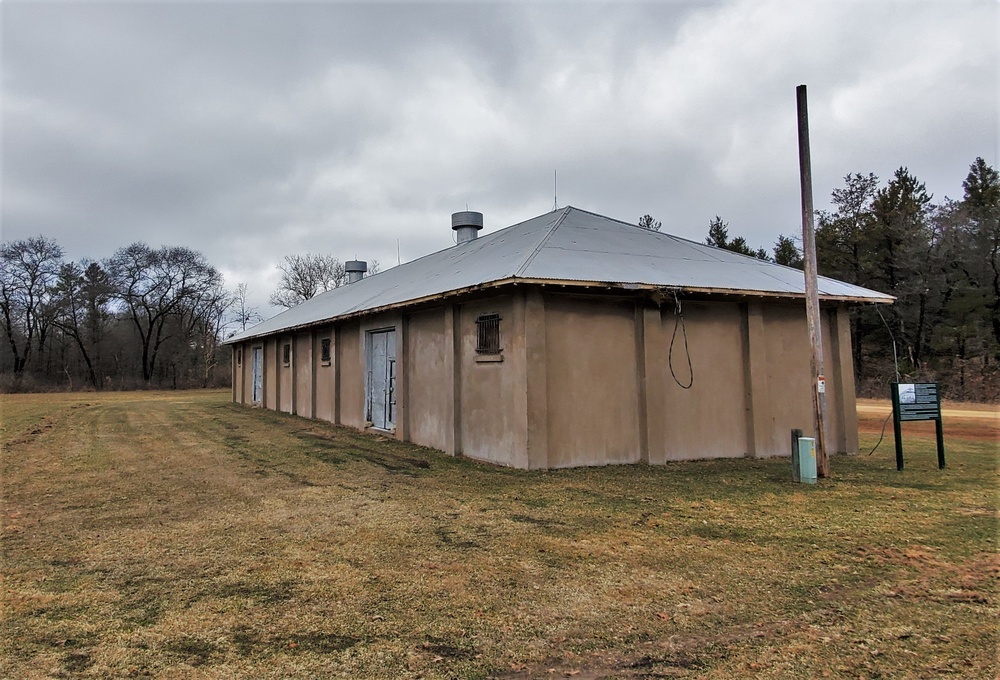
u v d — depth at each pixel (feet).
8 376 140.26
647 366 30.55
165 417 60.95
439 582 14.11
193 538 17.75
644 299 30.78
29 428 50.72
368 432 44.50
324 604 12.85
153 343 170.19
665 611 12.47
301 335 61.98
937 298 106.01
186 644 11.07
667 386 31.37
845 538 17.42
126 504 22.12
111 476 27.81
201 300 172.65
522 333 28.25
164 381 164.35
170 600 13.11
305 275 196.95
